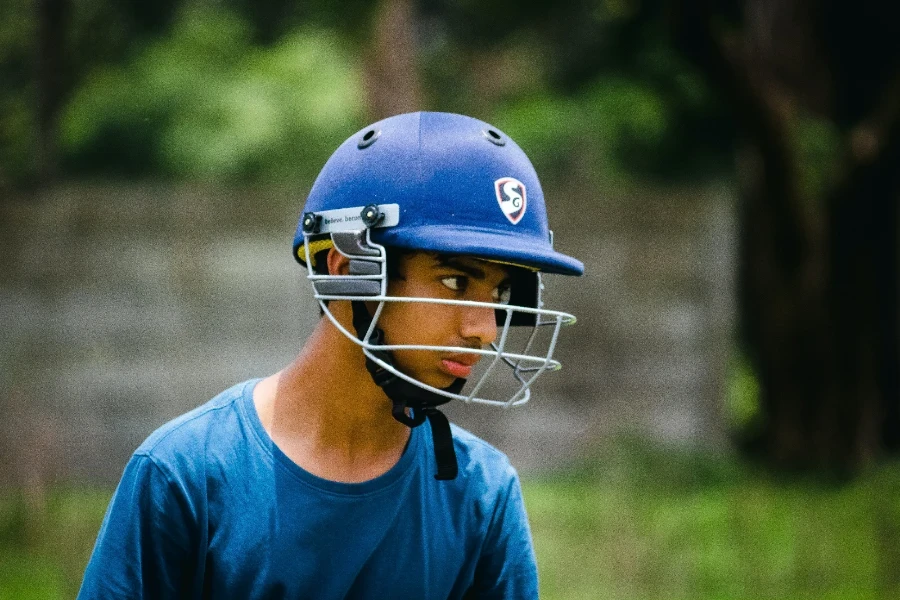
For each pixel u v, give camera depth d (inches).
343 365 330.6
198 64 2111.2
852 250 1508.4
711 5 1344.7
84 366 1421.0
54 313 1423.5
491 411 1443.2
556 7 2005.4
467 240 310.7
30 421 1382.9
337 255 330.6
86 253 1430.9
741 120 1443.2
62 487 1322.6
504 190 323.0
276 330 1446.9
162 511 322.0
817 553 970.7
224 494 326.6
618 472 1306.6
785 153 1459.2
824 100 1684.3
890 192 1510.8
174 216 1440.7
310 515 327.0
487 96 2336.4
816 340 1519.4
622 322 1482.5
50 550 976.9
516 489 368.5
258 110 2055.9
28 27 1567.4
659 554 973.2
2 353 1416.1
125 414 1425.9
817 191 1620.3
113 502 327.6
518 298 353.7
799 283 1525.6
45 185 1533.0
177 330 1437.0
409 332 318.3
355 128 2076.8
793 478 1446.9
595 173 2022.6
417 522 343.3
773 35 1665.8
